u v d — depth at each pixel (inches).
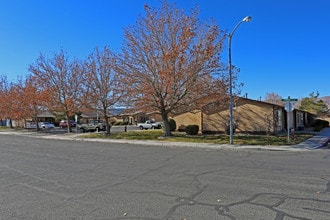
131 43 1019.9
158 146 856.9
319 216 217.5
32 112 1953.7
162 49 993.5
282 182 331.9
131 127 2343.8
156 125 2004.2
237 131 1195.9
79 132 1697.8
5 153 682.8
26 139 1237.7
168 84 947.3
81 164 495.8
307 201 255.3
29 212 240.8
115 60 1055.6
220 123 1246.9
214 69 965.8
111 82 1275.8
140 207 247.3
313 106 2452.0
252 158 551.8
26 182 357.1
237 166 452.4
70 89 1576.0
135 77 1016.9
